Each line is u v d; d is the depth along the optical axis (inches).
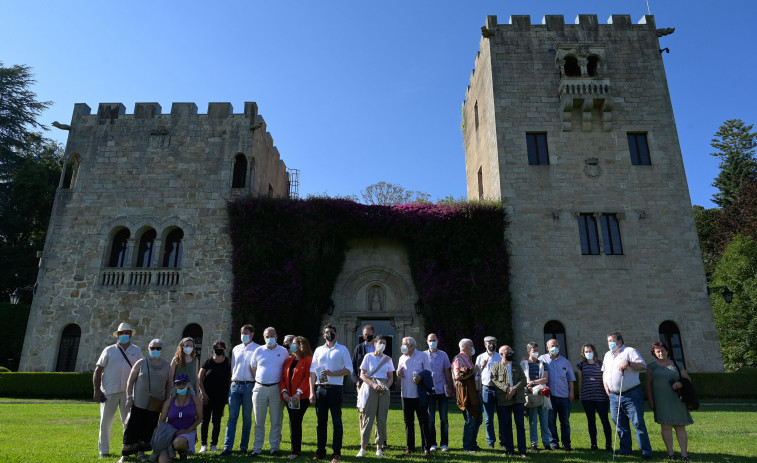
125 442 331.6
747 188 1706.4
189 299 909.8
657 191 962.7
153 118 1019.3
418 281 932.6
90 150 1000.2
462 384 394.3
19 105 1492.4
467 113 1330.0
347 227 944.3
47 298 912.9
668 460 349.7
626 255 927.0
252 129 1010.1
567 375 425.4
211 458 348.8
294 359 379.2
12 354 1145.4
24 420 510.3
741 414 619.8
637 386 374.9
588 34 1057.5
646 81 1026.7
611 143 989.2
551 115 1005.8
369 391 370.6
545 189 960.9
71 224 955.3
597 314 894.4
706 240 1935.3
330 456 361.1
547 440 410.0
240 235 914.7
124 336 374.3
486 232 919.0
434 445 399.5
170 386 350.3
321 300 922.7
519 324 888.9
